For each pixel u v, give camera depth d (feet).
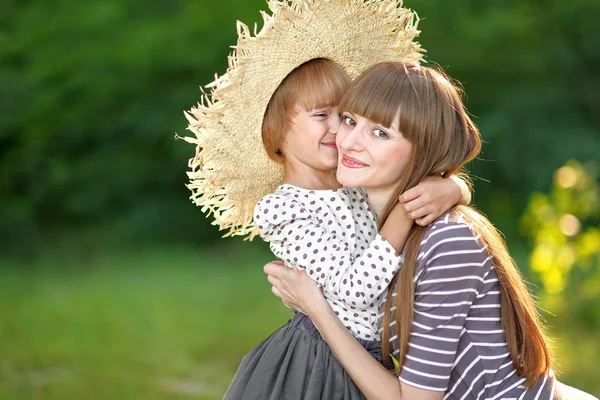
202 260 35.45
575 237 23.63
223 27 39.81
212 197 9.19
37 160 42.22
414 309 7.64
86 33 40.86
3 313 25.17
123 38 40.73
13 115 40.63
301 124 8.64
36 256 37.52
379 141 7.88
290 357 8.03
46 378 18.30
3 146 43.11
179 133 39.88
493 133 37.40
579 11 37.99
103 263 35.19
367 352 7.74
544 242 22.80
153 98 40.55
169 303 26.50
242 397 8.02
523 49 38.55
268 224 8.21
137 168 41.57
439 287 7.55
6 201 42.50
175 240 40.91
